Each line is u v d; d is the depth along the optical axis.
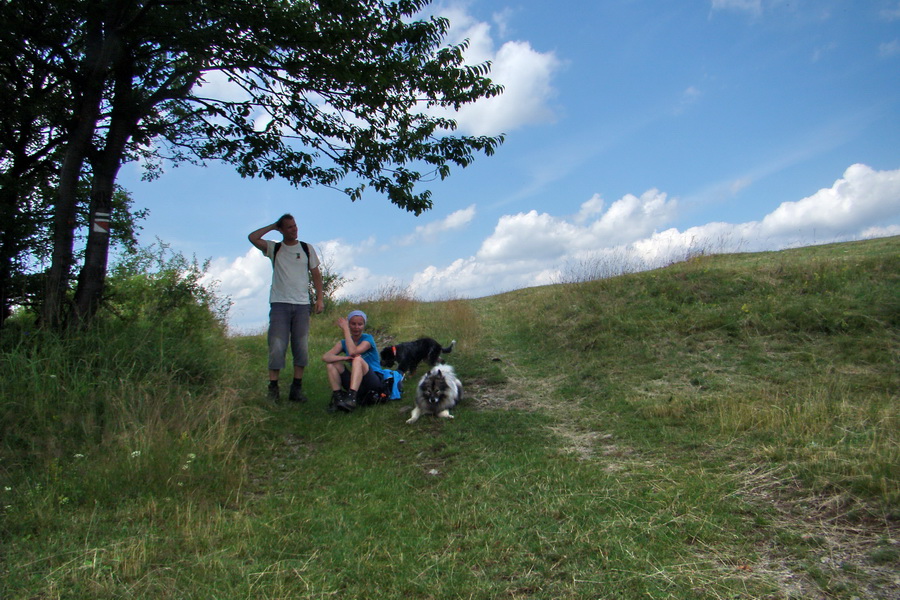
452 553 3.11
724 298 8.55
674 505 3.45
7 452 4.20
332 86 6.80
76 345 5.76
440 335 10.62
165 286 8.90
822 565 2.70
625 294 9.80
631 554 2.93
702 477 3.85
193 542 3.24
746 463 4.03
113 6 5.93
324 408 6.51
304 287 6.64
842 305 7.34
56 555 3.00
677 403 5.56
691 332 7.70
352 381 6.36
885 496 3.16
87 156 6.55
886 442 3.89
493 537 3.26
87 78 6.40
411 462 4.76
